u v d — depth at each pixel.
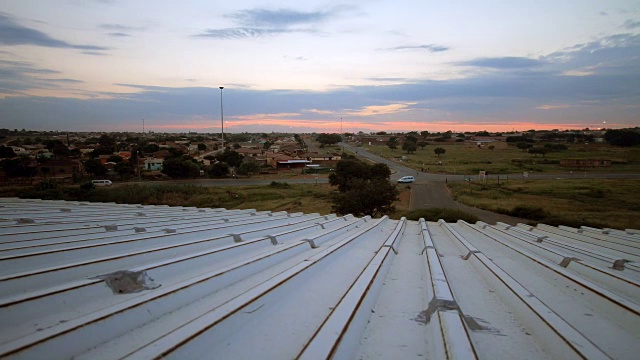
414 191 53.44
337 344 2.79
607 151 116.56
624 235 10.38
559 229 11.92
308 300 4.09
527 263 6.32
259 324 3.37
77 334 2.66
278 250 6.22
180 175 71.81
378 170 52.88
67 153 92.12
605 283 5.04
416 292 4.71
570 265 6.04
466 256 7.00
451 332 3.13
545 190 51.53
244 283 4.58
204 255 5.39
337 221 12.15
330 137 174.88
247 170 77.12
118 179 68.31
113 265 4.87
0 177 61.00
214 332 2.89
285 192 52.94
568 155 108.38
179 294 3.68
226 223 9.70
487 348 3.12
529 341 3.29
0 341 2.70
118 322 2.97
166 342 2.56
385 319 3.77
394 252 7.21
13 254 5.02
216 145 156.12
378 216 28.66
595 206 40.00
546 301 4.34
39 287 3.90
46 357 2.44
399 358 2.94
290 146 142.38
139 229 7.74
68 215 9.97
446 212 23.94
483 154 121.50
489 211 38.81
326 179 71.94
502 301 4.43
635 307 3.64
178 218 10.49
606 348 3.14
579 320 3.75
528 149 123.81
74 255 5.30
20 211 10.43
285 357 2.76
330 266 5.73
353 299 3.81
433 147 159.38
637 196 46.81
